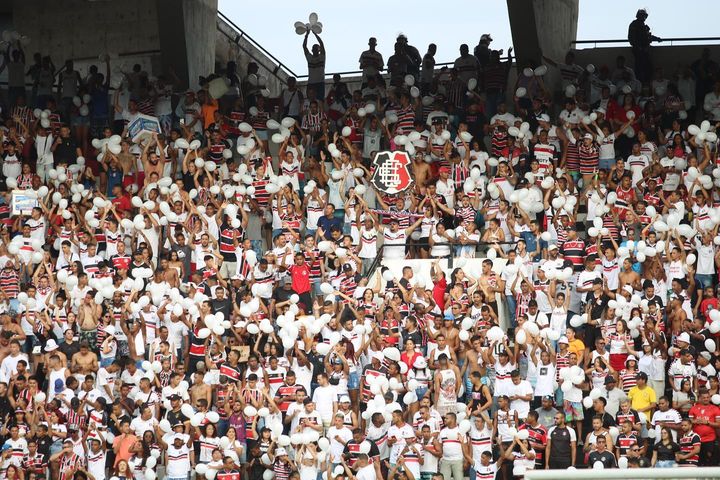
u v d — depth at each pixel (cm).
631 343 7888
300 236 9044
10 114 10206
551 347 7775
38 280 8525
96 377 8056
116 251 8825
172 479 7538
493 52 9956
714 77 10025
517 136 9219
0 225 8975
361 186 8825
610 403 7669
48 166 9531
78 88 10388
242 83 10694
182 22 10688
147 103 10006
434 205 8838
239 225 8738
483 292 8188
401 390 7725
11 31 10662
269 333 7981
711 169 9044
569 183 8956
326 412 7631
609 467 7269
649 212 8481
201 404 7700
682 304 8188
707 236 8400
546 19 10488
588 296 8181
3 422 7850
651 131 9519
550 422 7562
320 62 10531
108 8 11519
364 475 7269
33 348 8300
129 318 8244
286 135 9300
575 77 10269
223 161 9488
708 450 7475
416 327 8038
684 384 7712
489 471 7394
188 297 8331
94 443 7644
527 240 8544
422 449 7450
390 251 8812
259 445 7606
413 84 9888
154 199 8988
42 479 7619
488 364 7819
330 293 8119
